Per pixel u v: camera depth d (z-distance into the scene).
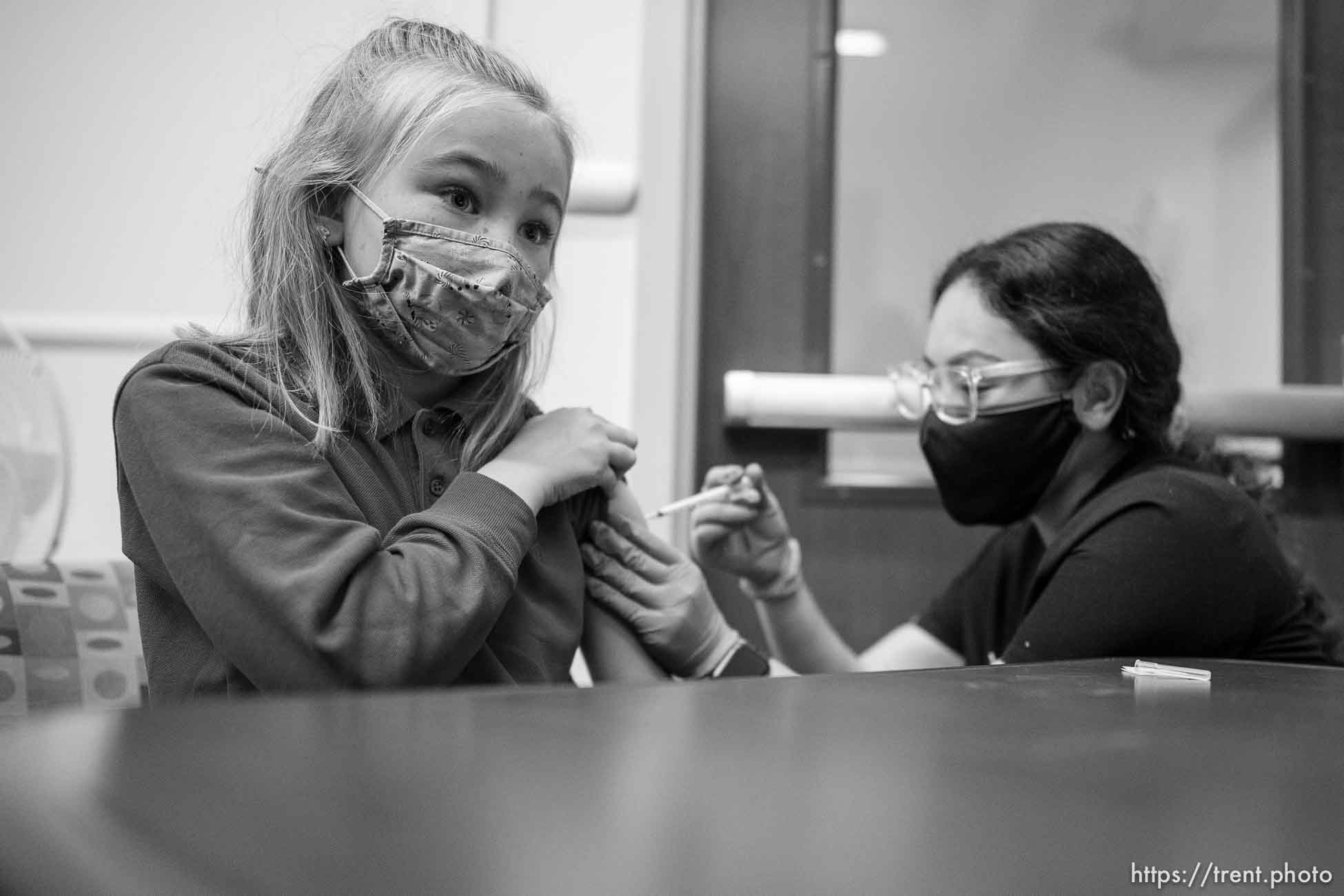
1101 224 1.63
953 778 0.29
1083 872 0.22
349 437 0.76
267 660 0.63
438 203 0.76
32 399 1.07
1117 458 1.08
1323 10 1.60
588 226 1.50
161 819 0.22
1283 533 1.51
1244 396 1.50
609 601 0.86
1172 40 1.63
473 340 0.77
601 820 0.23
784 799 0.26
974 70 1.63
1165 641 0.90
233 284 1.22
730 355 1.61
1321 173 1.60
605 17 1.51
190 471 0.67
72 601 0.90
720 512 1.17
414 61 0.81
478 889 0.19
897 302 1.63
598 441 0.82
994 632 1.24
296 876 0.19
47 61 1.59
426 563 0.67
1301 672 0.62
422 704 0.36
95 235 1.59
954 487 1.11
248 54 1.58
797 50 1.62
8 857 0.19
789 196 1.62
